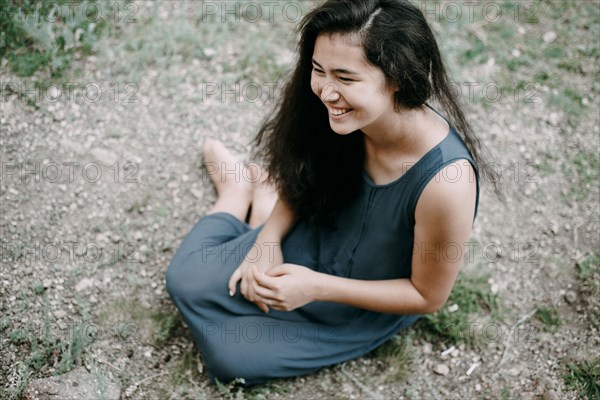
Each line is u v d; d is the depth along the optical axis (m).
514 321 2.49
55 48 2.99
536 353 2.40
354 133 1.92
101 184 2.72
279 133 2.05
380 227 2.02
